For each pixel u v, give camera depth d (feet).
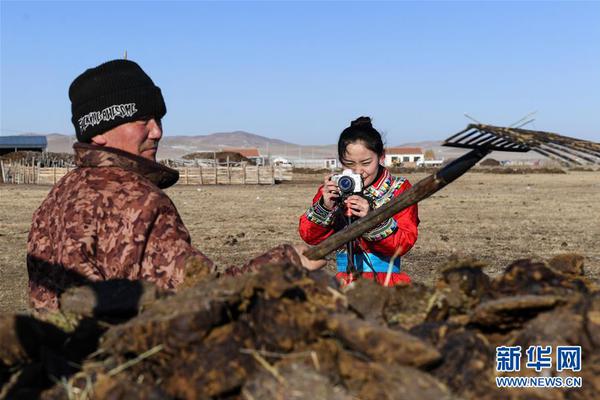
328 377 7.95
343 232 11.40
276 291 8.40
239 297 8.45
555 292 9.09
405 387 7.79
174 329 8.21
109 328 9.12
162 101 12.37
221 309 8.25
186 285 10.42
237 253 51.24
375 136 15.64
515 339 8.73
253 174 189.88
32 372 8.59
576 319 8.55
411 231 15.34
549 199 115.14
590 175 257.14
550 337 8.52
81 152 11.88
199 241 58.03
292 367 7.98
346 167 15.79
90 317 9.39
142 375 8.36
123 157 11.73
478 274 9.61
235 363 8.02
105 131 12.02
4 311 31.81
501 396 7.95
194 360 8.11
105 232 11.05
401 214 15.48
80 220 11.07
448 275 9.62
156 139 12.40
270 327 8.23
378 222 11.27
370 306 9.39
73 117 12.34
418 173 280.72
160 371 8.32
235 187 169.37
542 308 8.69
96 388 7.96
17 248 53.31
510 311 8.63
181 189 156.76
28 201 109.19
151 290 9.59
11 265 45.34
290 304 8.38
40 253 11.72
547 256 48.85
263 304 8.39
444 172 10.77
